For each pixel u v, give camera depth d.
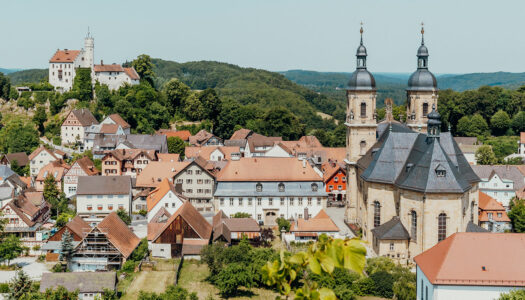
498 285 72.06
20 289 89.81
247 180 138.88
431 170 101.75
